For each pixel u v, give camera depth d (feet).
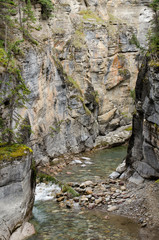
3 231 31.22
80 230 37.81
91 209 45.01
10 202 33.12
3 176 31.91
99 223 39.88
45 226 39.01
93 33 104.99
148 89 49.01
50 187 55.72
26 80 61.05
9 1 60.80
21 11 69.31
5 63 50.06
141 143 53.98
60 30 92.63
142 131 53.21
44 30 78.48
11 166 32.91
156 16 54.70
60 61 90.94
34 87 64.80
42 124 70.23
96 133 101.45
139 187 51.39
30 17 66.54
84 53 100.22
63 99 83.25
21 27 65.05
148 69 48.96
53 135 76.02
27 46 63.16
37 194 52.03
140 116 54.08
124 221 40.27
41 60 68.69
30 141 63.26
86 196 49.96
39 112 68.39
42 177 58.49
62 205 46.60
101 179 60.90
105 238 35.40
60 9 96.63
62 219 41.37
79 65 98.73
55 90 79.00
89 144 92.63
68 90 86.94
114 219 41.09
